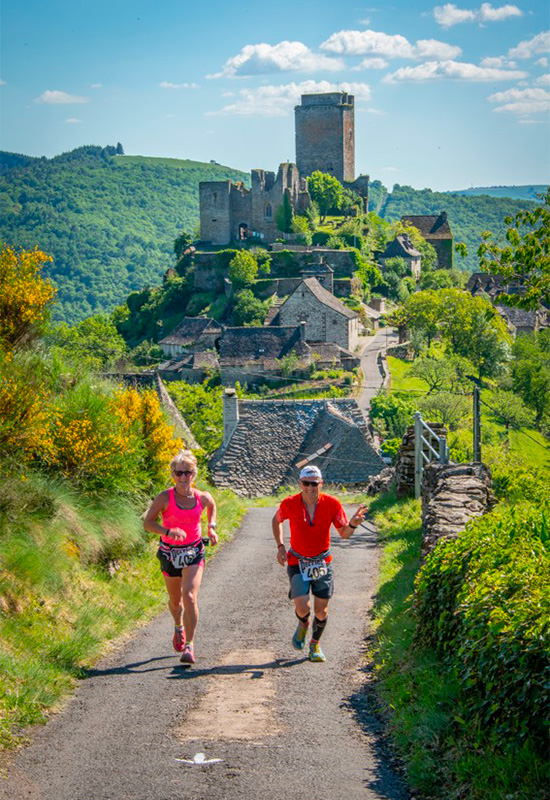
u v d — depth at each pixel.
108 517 12.62
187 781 5.92
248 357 104.75
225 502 22.95
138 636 9.91
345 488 33.34
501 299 24.67
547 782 5.32
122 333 153.75
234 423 36.09
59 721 7.15
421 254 176.38
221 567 14.62
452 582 7.96
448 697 6.91
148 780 5.95
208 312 140.38
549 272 24.14
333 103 178.62
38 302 15.14
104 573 11.51
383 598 11.30
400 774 6.05
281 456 34.75
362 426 35.03
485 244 25.14
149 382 34.72
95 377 17.50
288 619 10.80
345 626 10.34
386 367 100.38
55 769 6.16
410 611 9.38
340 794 5.70
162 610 11.15
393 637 9.06
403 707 7.14
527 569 6.88
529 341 119.50
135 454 14.51
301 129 179.88
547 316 152.75
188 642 8.73
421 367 93.81
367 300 144.38
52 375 15.60
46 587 9.83
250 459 34.44
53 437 13.01
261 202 157.25
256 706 7.47
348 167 182.12
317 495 8.68
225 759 6.29
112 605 10.62
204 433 47.66
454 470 13.12
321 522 8.68
